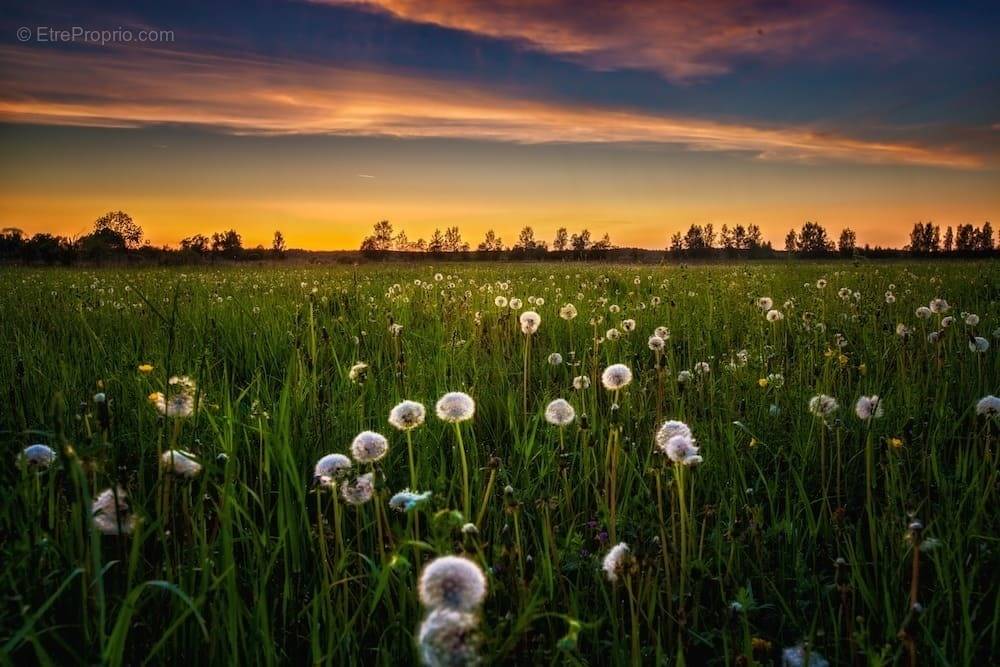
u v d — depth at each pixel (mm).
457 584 1486
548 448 4113
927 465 3625
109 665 1835
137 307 10625
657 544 2855
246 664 2260
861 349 7203
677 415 4617
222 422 3992
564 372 6180
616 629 2371
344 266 37469
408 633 2369
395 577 2684
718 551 2994
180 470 2477
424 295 11828
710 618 2869
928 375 5387
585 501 3609
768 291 13602
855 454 4152
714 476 3893
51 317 8891
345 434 4215
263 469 3621
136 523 2213
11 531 2586
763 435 4547
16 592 2105
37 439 4004
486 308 10117
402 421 2818
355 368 4492
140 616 2514
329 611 2291
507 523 3043
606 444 4086
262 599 2252
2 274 25109
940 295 12336
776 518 3537
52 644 2336
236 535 3143
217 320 8703
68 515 2785
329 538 3018
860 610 2822
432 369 5594
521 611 2217
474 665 1424
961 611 2656
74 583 2443
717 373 6348
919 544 2289
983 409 3523
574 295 13336
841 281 16891
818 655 2363
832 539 3395
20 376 4531
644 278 18797
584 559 3025
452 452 4277
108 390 4777
